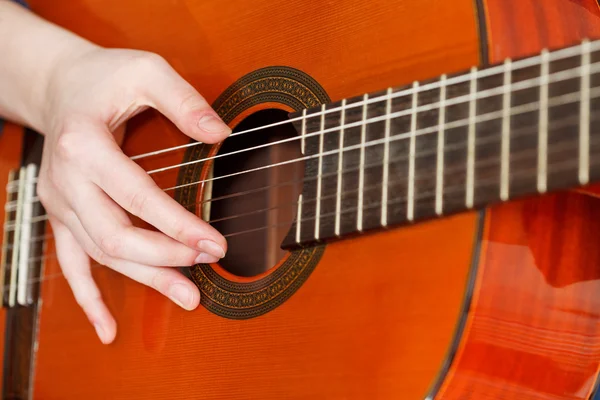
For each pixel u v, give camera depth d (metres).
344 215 0.62
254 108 0.71
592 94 0.54
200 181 0.72
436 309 0.59
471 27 0.60
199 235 0.67
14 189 0.84
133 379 0.73
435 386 0.58
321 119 0.64
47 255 0.81
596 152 0.54
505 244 0.58
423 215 0.59
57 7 0.84
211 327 0.69
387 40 0.64
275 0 0.70
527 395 0.61
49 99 0.77
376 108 0.62
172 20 0.77
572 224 0.60
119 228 0.70
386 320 0.60
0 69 0.81
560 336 0.60
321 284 0.63
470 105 0.58
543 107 0.55
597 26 0.63
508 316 0.59
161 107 0.71
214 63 0.74
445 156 0.58
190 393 0.70
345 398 0.61
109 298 0.75
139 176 0.69
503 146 0.56
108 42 0.80
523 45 0.59
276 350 0.65
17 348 0.81
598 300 0.61
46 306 0.80
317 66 0.67
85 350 0.77
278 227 0.75
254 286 0.67
